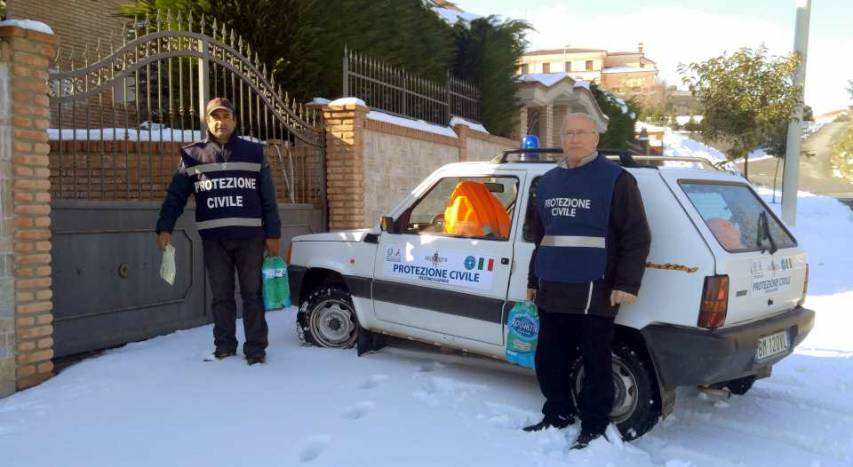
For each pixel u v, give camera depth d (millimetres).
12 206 4613
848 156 36812
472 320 4883
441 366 5453
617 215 3910
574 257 3941
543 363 4207
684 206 4121
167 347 5848
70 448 3840
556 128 19000
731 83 13055
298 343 6098
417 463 3691
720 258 3930
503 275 4699
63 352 5426
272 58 9000
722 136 13781
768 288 4324
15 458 3717
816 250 13391
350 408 4461
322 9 9664
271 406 4473
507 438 4055
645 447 4121
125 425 4152
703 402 4914
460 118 12156
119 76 5965
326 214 8617
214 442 3926
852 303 8273
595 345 3996
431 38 12398
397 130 9523
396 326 5422
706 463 3916
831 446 4152
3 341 4621
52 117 7414
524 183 4762
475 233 4965
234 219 5297
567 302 3959
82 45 12875
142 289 6098
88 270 5613
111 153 6895
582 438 4012
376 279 5477
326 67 9500
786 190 15148
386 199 9367
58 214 5344
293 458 3742
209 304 6848
